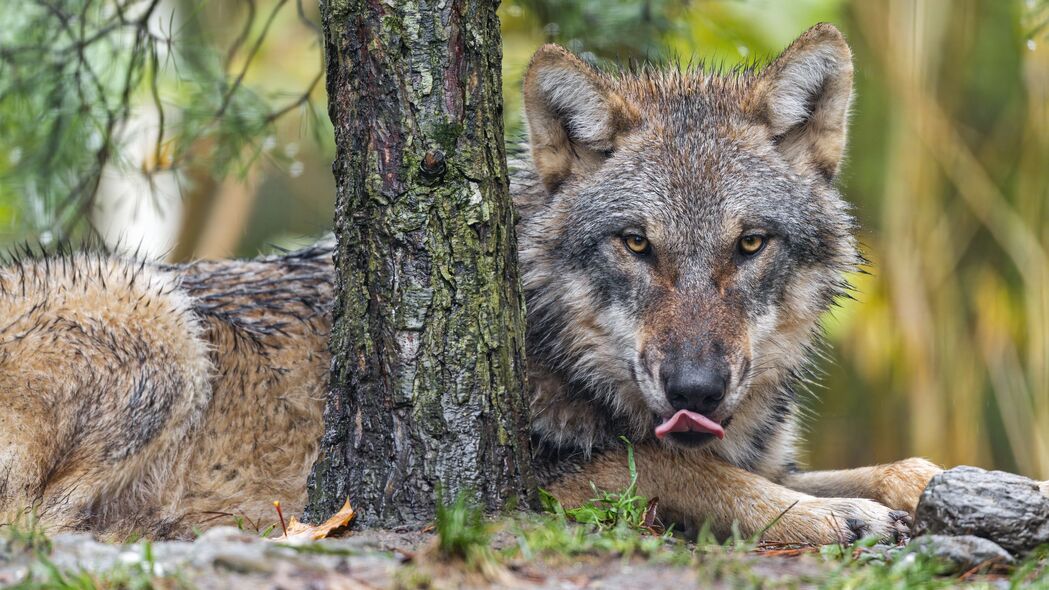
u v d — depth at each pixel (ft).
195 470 32.71
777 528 29.50
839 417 69.26
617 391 31.60
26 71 44.47
